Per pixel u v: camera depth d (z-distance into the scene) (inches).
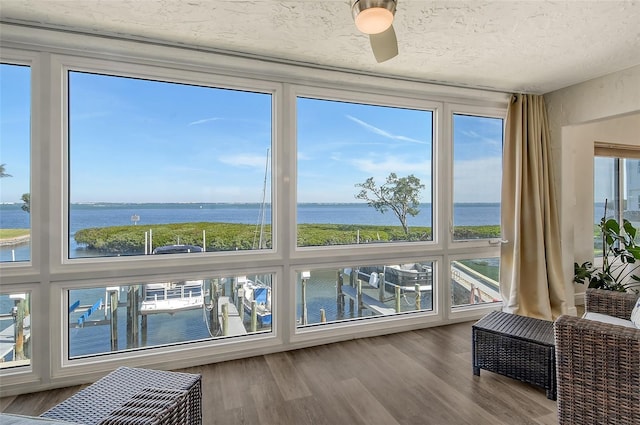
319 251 111.3
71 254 88.4
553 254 128.1
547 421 69.2
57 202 85.4
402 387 83.0
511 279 128.7
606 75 114.4
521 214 129.0
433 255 126.6
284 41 90.3
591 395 58.7
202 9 74.7
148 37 87.7
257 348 103.0
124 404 48.3
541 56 99.8
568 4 72.5
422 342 111.0
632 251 140.4
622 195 163.8
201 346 97.7
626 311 83.0
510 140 130.5
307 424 69.4
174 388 55.2
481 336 87.6
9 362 83.4
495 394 79.4
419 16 77.2
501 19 78.7
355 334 114.8
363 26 54.4
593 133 151.3
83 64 87.0
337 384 84.7
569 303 135.3
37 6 73.3
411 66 107.0
